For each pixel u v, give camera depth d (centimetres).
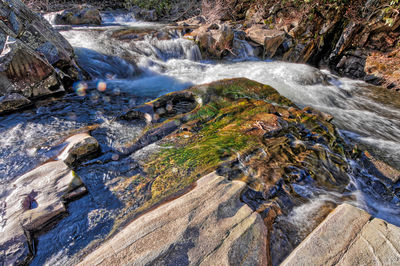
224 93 565
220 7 1583
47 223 237
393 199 362
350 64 1105
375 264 192
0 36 468
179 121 445
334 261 196
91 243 222
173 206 240
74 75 636
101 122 471
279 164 340
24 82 491
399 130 645
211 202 246
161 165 327
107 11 1816
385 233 217
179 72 895
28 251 206
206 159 335
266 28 1225
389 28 996
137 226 217
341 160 390
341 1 1073
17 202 244
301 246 210
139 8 1877
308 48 1152
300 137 425
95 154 353
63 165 302
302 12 1174
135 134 407
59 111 500
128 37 1010
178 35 1142
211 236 209
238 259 196
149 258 188
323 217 274
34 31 534
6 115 459
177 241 202
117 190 286
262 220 235
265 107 500
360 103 811
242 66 999
